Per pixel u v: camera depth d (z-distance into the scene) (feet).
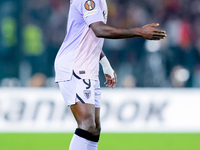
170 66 132.57
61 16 142.10
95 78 47.75
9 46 134.41
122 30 43.55
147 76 129.70
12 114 94.94
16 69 132.46
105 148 79.97
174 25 142.51
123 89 99.25
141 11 148.25
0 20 137.59
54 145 82.07
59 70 47.60
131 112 96.68
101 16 45.16
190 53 138.00
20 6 141.08
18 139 87.66
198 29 144.97
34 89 95.91
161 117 97.81
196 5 150.00
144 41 134.51
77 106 46.19
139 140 88.33
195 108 99.04
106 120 95.76
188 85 131.54
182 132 97.71
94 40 47.16
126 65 132.16
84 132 45.52
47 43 137.39
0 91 95.35
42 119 95.04
